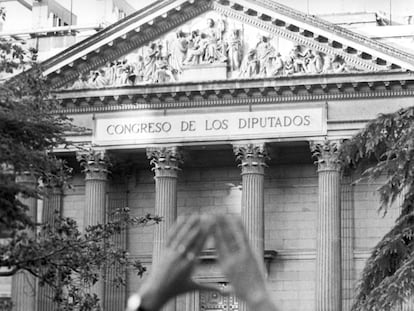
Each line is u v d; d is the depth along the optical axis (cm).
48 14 8869
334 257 6550
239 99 6800
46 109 3944
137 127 6962
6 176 3559
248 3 6781
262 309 641
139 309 643
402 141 3275
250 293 646
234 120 6794
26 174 3859
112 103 7006
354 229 6831
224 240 654
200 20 6962
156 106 6950
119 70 7006
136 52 7031
